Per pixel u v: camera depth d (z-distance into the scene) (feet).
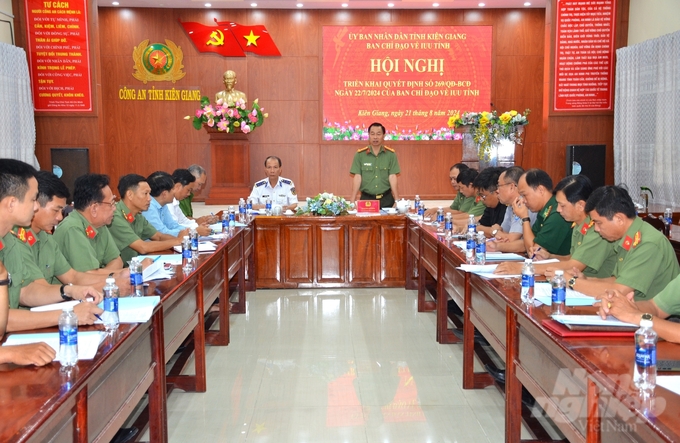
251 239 18.34
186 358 11.51
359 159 21.31
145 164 36.68
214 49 36.17
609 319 6.24
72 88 26.55
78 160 26.99
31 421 4.16
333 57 36.40
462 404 10.13
